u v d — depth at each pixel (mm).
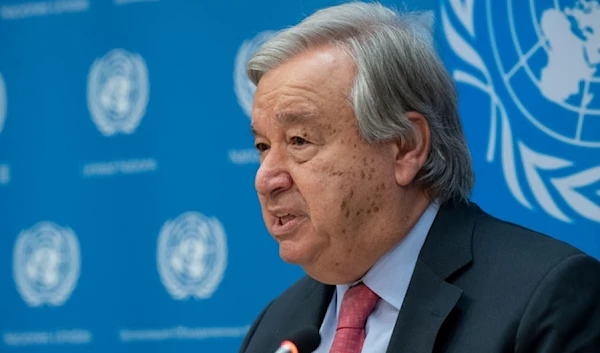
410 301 6004
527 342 5566
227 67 9469
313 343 5578
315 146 6125
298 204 6184
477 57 8234
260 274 9258
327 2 9047
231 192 9398
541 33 8078
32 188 10219
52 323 10055
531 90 8078
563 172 7980
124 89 9891
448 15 8336
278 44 6336
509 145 8117
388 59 6215
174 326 9547
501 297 5777
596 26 7953
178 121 9648
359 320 6262
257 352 6883
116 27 9977
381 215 6211
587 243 7902
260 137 6332
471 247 6141
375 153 6176
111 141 9930
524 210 8062
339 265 6281
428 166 6320
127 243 9805
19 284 10180
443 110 6438
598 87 7934
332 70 6160
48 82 10234
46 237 10148
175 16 9711
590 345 5570
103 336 9820
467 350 5656
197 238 9516
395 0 8492
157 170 9703
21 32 10367
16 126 10320
